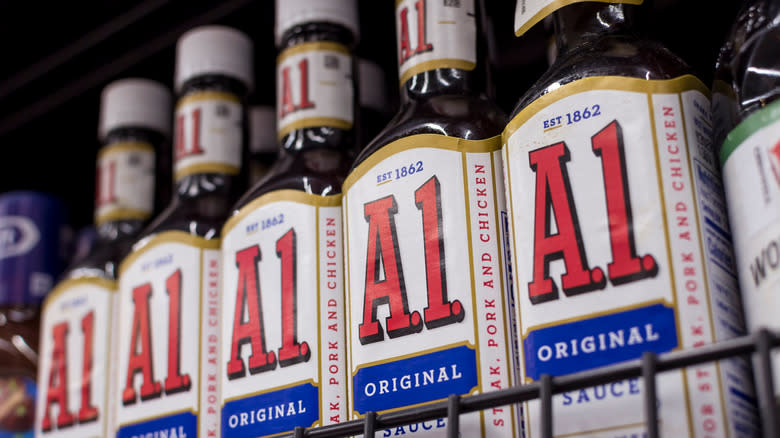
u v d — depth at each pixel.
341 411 0.38
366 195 0.38
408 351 0.36
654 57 0.36
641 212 0.34
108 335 0.48
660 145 0.34
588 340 0.34
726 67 0.37
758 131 0.33
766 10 0.37
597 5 0.39
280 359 0.39
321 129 0.43
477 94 0.40
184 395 0.43
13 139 0.63
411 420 0.34
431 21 0.41
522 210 0.36
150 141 0.54
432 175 0.37
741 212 0.34
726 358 0.30
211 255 0.44
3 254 0.56
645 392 0.31
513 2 0.49
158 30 0.56
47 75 0.59
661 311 0.33
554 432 0.33
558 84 0.36
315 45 0.44
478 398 0.33
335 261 0.40
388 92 0.53
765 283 0.33
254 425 0.39
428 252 0.37
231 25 0.55
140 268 0.45
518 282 0.35
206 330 0.43
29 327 0.54
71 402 0.48
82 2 0.55
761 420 0.34
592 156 0.35
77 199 0.68
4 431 0.51
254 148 0.54
